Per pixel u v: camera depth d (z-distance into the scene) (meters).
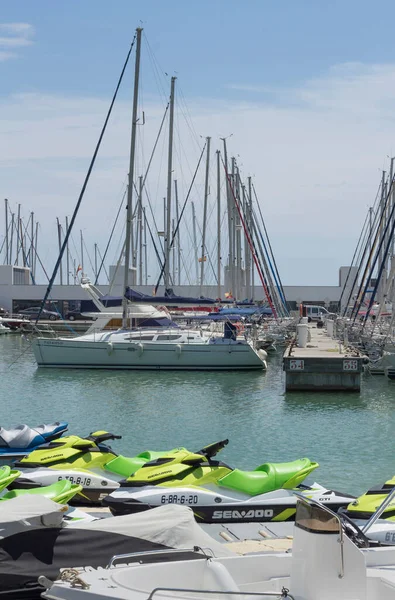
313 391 32.44
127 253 42.62
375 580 6.83
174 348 39.91
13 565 7.27
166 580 6.68
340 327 58.22
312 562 6.15
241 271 63.25
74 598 6.09
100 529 7.78
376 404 28.75
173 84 50.78
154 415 26.03
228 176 65.25
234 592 6.18
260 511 11.97
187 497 11.87
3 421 24.88
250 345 40.03
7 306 90.00
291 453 19.69
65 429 16.22
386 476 16.92
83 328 73.56
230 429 23.28
